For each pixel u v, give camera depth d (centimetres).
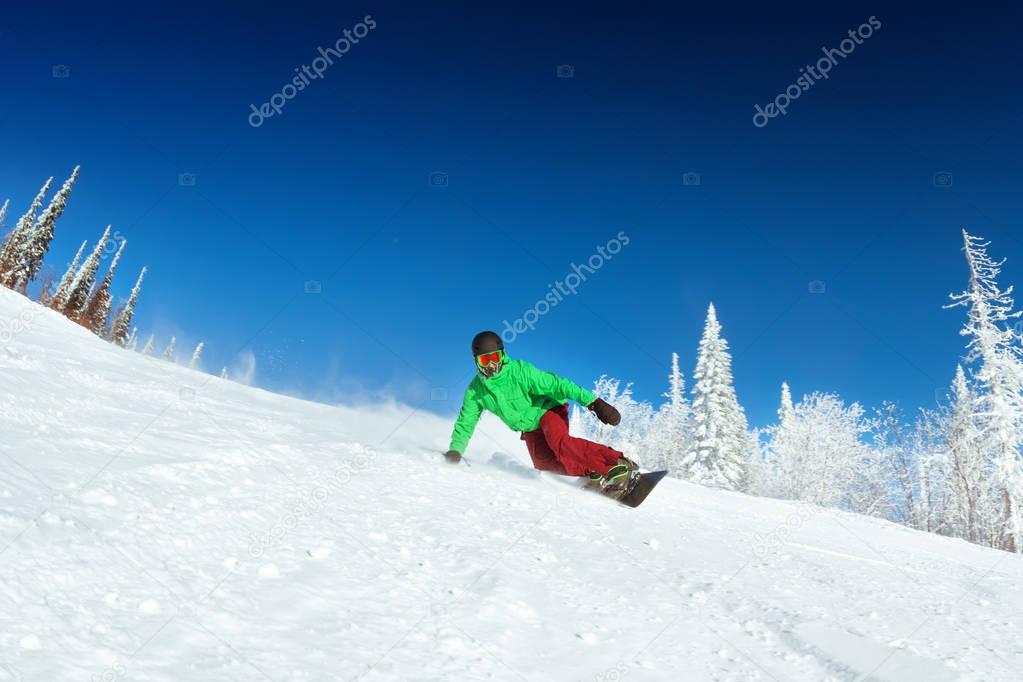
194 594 175
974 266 2131
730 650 219
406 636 184
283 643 164
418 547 265
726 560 350
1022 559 629
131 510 212
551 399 534
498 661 181
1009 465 2097
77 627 142
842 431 2992
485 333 504
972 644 261
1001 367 2111
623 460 493
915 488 2872
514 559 273
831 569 375
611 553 317
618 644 210
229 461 312
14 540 164
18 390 333
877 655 228
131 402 407
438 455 516
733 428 2609
